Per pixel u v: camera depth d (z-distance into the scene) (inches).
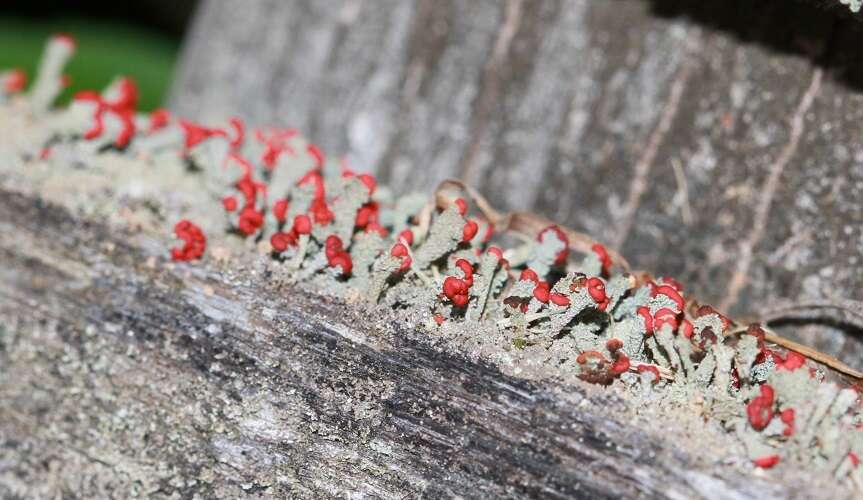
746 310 19.1
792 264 18.9
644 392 17.2
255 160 19.1
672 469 16.9
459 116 20.6
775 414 17.0
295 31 21.8
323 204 17.9
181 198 18.6
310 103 21.6
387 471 17.6
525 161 20.2
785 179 18.9
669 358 17.4
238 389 17.9
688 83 19.4
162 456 18.1
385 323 17.6
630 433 17.0
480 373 17.4
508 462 17.3
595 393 17.2
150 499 18.1
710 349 17.2
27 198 18.4
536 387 17.2
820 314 18.7
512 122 20.3
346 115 21.3
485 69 20.5
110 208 18.4
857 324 18.6
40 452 18.5
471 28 20.6
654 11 19.6
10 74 19.9
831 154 18.7
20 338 18.5
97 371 18.3
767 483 16.7
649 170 19.5
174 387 18.0
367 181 17.7
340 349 17.7
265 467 17.9
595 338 17.4
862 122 18.6
